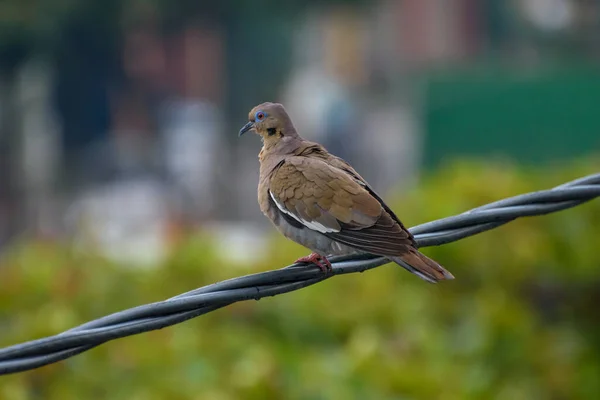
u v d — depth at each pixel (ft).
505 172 51.98
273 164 27.45
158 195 118.11
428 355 39.78
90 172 137.08
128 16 142.41
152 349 35.91
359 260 24.81
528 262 46.24
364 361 36.58
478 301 43.60
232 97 176.65
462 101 99.45
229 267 43.29
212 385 34.60
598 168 52.21
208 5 155.94
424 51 195.21
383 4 191.01
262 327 40.34
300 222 25.57
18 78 138.31
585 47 188.03
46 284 41.04
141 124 159.53
